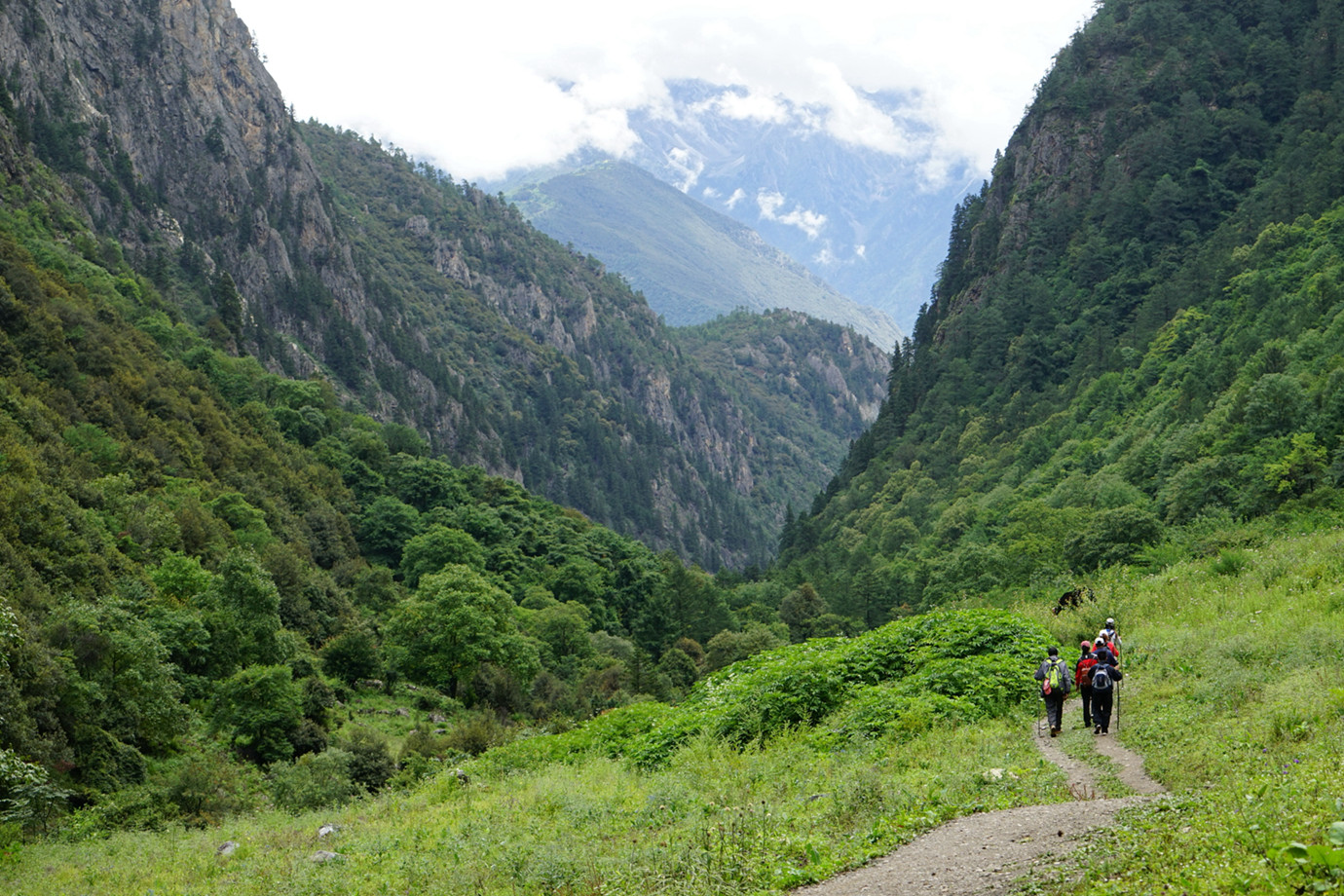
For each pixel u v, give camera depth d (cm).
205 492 10769
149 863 2295
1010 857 1227
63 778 4041
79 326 11694
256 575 7231
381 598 11300
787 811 1700
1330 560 3591
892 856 1334
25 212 16350
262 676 5631
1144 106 19075
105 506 8269
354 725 6819
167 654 5322
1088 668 2197
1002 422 15925
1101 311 16700
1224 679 2264
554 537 17212
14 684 3991
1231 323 11856
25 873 2328
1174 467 8300
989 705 2556
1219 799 1243
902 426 19812
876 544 14325
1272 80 18188
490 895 1501
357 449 17788
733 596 15375
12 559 5625
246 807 3984
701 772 2362
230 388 17000
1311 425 6631
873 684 2977
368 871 1820
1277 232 13000
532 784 2622
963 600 6962
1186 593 3903
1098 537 6644
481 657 8350
